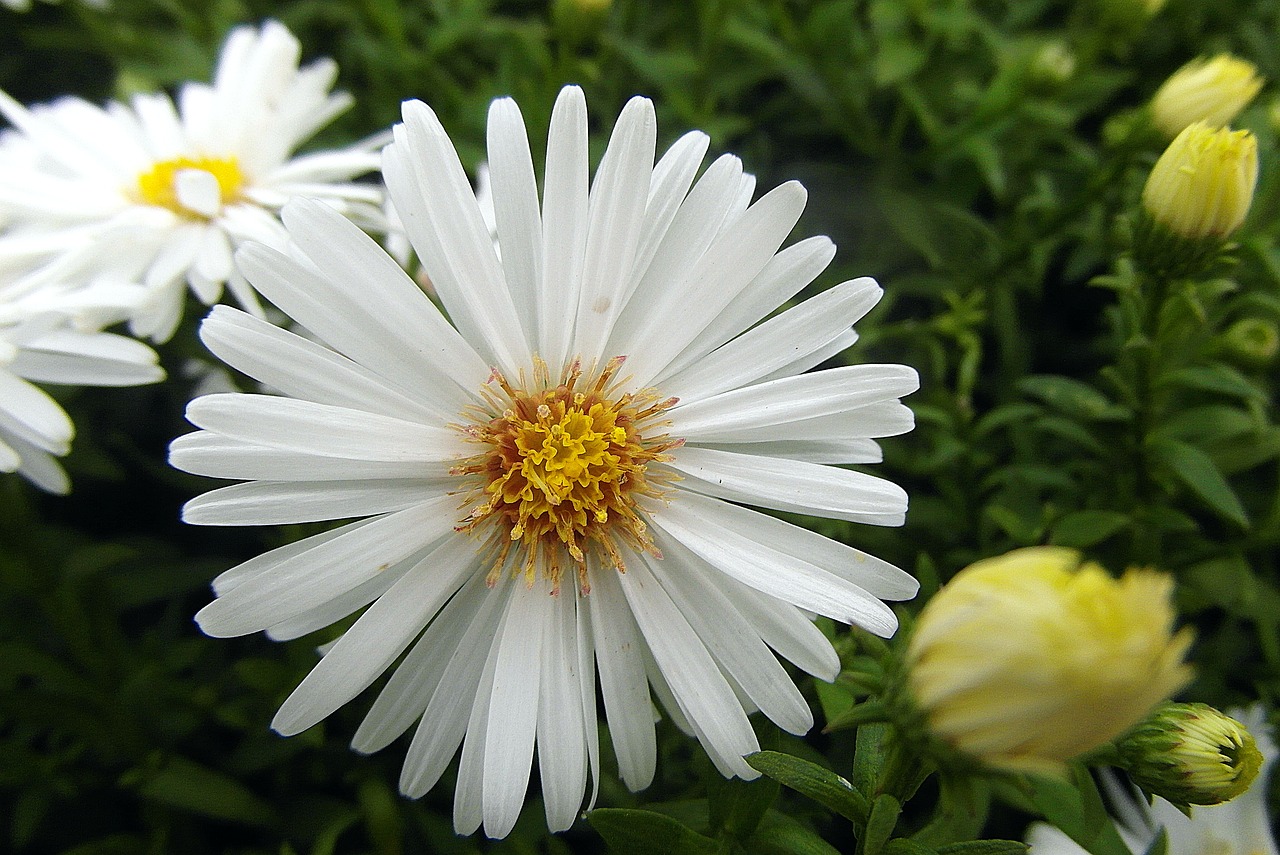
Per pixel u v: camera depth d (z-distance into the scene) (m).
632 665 0.13
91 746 0.16
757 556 0.13
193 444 0.12
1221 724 0.12
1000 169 0.18
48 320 0.14
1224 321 0.17
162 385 0.17
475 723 0.13
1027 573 0.11
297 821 0.15
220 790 0.15
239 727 0.16
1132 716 0.11
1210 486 0.15
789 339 0.13
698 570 0.13
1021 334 0.18
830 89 0.19
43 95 0.21
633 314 0.13
